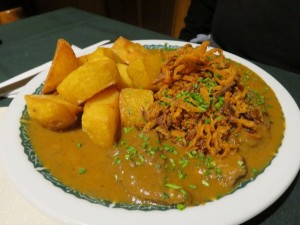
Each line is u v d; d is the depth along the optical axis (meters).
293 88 0.27
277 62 0.38
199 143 0.19
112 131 0.19
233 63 0.28
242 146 0.19
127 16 0.74
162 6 0.65
